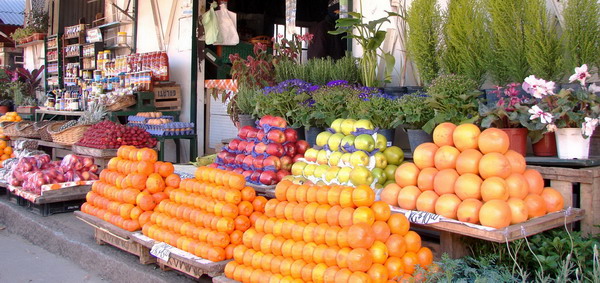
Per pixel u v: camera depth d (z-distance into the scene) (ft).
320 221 9.84
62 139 23.95
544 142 10.89
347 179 11.23
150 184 13.46
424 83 14.47
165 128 23.06
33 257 16.08
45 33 41.09
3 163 22.13
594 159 10.34
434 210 9.73
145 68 26.71
